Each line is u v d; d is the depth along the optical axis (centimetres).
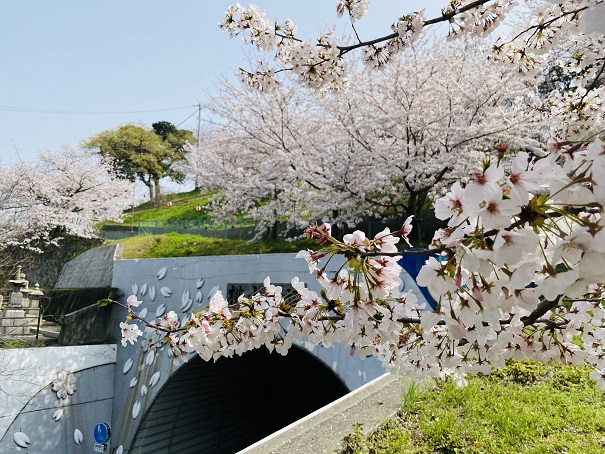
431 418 392
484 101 973
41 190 1948
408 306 177
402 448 349
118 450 1066
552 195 90
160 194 3741
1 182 1862
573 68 385
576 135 358
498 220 92
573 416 377
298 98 1257
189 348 214
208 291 1055
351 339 178
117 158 3634
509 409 392
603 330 209
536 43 291
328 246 162
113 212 2309
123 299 1270
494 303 107
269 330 191
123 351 1174
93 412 1083
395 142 1081
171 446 1071
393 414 409
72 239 2073
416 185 1031
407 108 1026
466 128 928
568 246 87
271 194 1401
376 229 1176
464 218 102
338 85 296
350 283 160
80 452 1027
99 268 1664
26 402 957
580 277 87
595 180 85
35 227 1888
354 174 1079
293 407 1452
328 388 1443
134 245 1677
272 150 1324
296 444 367
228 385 1166
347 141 1109
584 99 358
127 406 1092
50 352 1024
